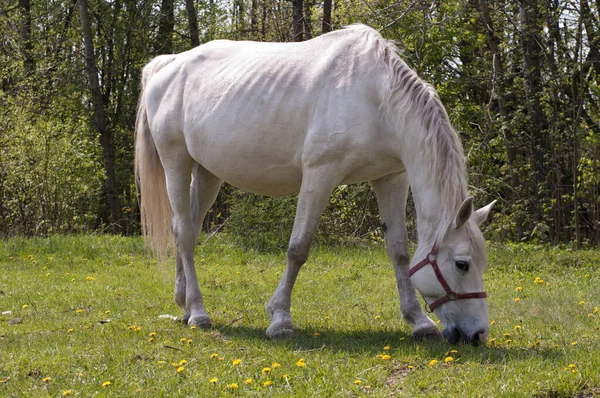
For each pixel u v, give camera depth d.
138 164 6.79
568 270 8.98
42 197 15.75
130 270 9.81
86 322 6.30
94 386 4.09
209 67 6.06
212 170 5.95
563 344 4.86
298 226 5.26
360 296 7.49
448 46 14.74
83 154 17.75
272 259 10.80
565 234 14.20
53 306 7.30
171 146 6.29
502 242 13.55
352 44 5.23
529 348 4.79
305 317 6.29
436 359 4.44
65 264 10.49
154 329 5.84
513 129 14.64
